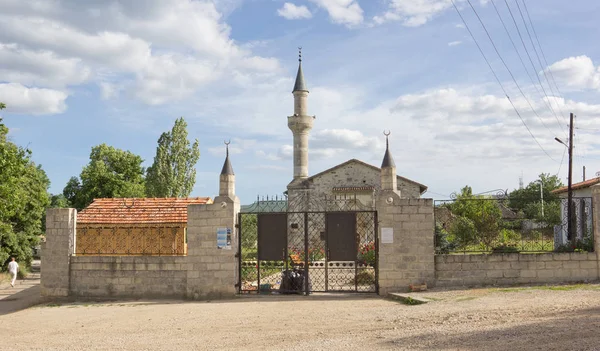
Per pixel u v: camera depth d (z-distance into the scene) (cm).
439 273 1731
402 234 1742
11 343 1248
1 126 2384
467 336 997
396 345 975
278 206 1889
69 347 1153
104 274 1897
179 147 4853
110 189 5662
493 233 2050
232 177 1858
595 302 1264
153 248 2336
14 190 2631
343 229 1792
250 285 1958
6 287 2784
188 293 1825
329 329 1201
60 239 1936
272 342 1097
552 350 836
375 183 4300
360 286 1988
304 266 1853
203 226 1834
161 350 1073
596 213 1703
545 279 1698
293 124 4659
